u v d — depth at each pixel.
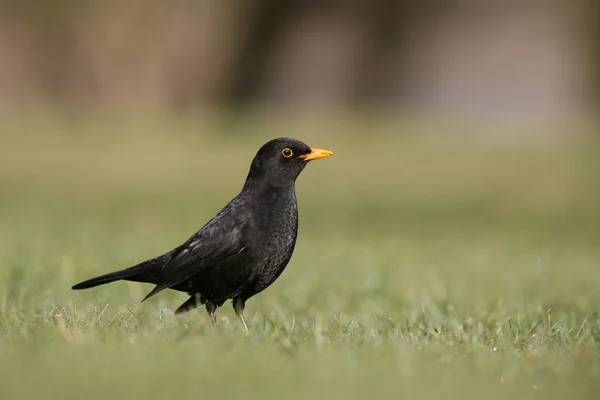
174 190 21.25
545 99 37.28
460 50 38.75
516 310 8.38
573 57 37.19
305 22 39.47
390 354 6.05
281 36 39.28
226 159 24.97
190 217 18.33
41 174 22.70
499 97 38.12
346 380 5.30
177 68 36.72
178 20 36.44
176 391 4.94
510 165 23.53
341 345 6.45
